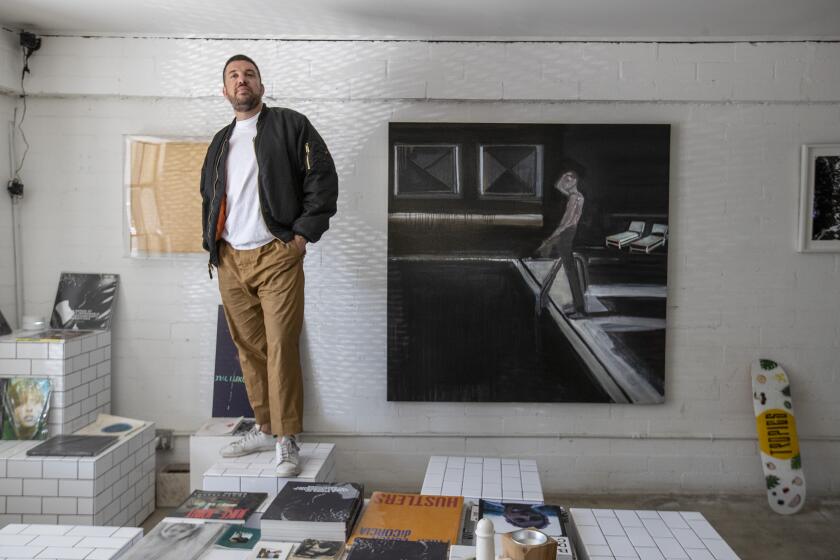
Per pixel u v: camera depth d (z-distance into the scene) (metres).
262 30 3.86
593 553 2.10
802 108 3.96
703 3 3.39
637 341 4.00
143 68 3.97
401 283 4.01
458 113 4.00
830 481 4.04
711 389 4.05
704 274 4.03
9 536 2.20
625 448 4.07
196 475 3.68
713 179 4.00
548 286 4.00
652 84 3.94
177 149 4.04
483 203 3.98
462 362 4.03
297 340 3.15
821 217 3.96
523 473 2.99
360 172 4.03
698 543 2.18
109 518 3.31
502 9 3.49
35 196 4.07
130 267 4.09
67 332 3.82
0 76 3.79
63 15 3.66
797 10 3.49
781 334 4.03
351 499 2.39
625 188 3.97
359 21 3.69
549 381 4.03
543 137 3.97
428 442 4.09
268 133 3.08
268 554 2.07
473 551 2.01
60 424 3.51
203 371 4.11
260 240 3.12
